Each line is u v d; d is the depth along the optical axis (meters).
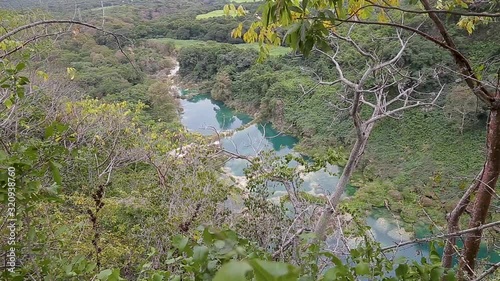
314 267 1.45
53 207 5.63
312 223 5.45
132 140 9.43
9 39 4.03
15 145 1.87
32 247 2.38
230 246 1.31
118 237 6.27
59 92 9.96
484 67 3.17
